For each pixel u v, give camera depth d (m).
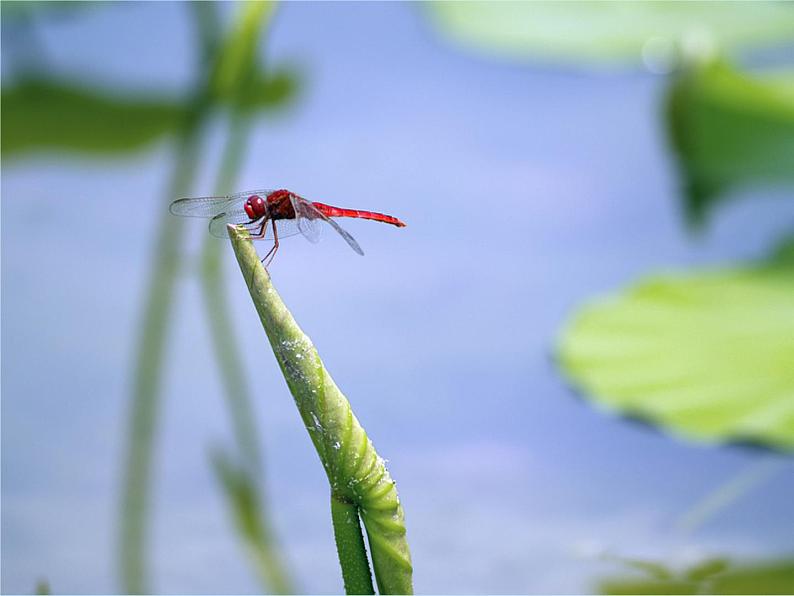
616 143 1.69
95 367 1.28
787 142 1.59
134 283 1.43
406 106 1.78
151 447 1.15
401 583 0.87
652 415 1.09
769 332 1.15
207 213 1.01
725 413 1.08
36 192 1.57
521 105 1.77
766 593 1.00
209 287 1.43
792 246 1.37
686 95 1.64
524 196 1.54
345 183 1.56
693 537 1.04
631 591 1.00
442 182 1.57
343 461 0.86
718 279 1.27
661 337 1.19
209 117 1.77
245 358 1.32
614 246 1.46
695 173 1.61
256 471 1.12
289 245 1.48
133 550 1.05
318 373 0.85
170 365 1.30
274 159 1.64
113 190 1.58
